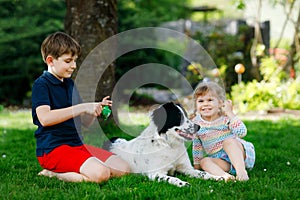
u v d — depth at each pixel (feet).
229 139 13.89
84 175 12.62
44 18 45.57
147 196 11.11
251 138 21.35
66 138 13.28
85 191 11.49
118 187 11.93
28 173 13.93
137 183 12.45
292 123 26.78
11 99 44.93
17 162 15.61
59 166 12.90
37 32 44.11
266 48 41.65
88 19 22.65
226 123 14.24
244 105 32.81
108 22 22.98
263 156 16.79
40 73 45.21
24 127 26.43
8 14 44.45
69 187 12.10
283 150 18.26
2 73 44.73
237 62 39.34
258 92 33.06
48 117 12.55
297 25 36.83
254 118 29.76
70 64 13.10
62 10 46.32
